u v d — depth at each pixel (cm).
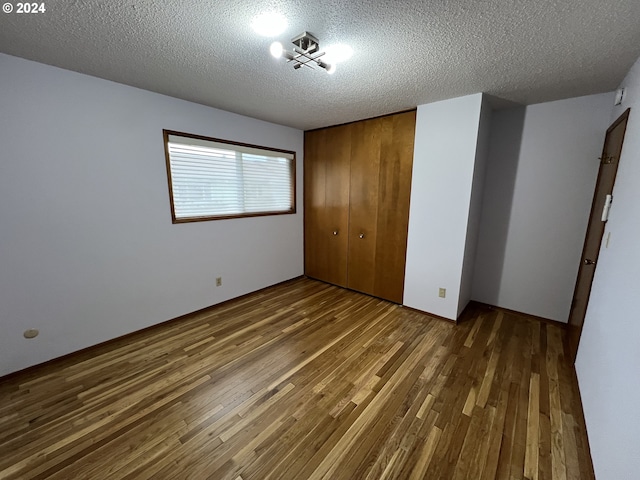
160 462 136
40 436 149
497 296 314
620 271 142
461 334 259
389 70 192
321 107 282
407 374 202
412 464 136
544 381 195
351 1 121
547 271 280
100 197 224
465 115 248
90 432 152
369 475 130
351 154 347
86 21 137
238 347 237
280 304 328
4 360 191
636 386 103
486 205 308
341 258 380
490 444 146
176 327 271
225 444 146
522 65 183
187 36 151
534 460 138
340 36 150
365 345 240
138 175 243
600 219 204
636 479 92
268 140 348
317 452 142
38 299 202
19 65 179
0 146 178
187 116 267
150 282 262
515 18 132
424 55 171
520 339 250
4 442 146
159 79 213
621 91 200
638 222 127
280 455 140
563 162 261
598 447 129
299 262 427
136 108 235
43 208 198
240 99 259
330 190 378
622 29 139
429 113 270
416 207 294
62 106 199
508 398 179
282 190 385
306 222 419
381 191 325
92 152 216
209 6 125
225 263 324
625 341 121
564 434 152
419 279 302
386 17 133
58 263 208
